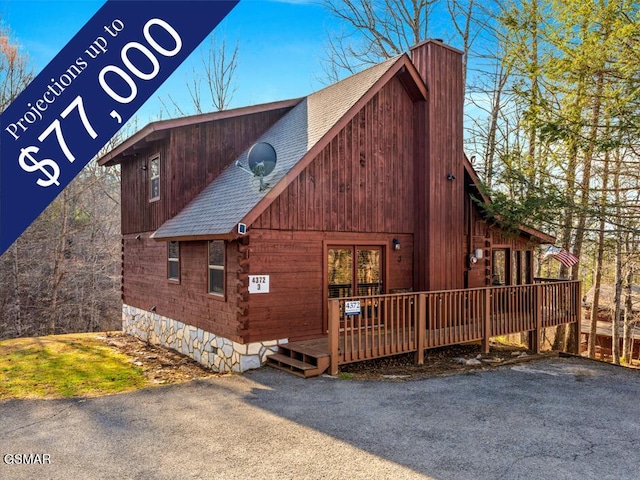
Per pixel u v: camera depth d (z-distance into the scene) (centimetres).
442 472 431
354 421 563
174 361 1010
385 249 1016
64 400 670
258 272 838
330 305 779
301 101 1308
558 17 991
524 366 891
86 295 2341
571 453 477
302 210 890
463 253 1152
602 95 935
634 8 882
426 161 1048
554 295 1135
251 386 720
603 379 787
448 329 944
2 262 2034
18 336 2050
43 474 430
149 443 500
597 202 1037
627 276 1853
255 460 457
